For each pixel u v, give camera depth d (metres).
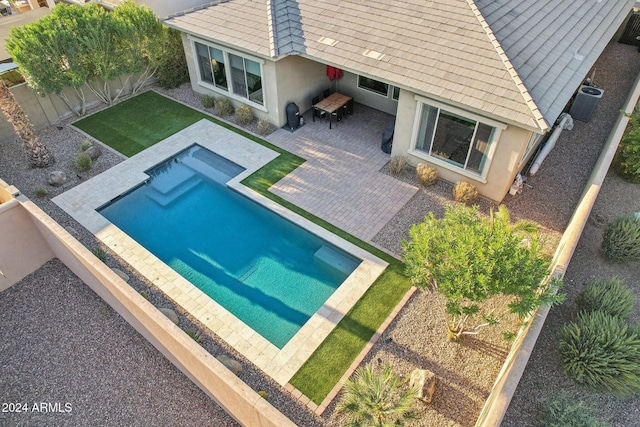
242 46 18.14
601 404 9.89
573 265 13.43
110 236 14.93
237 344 11.67
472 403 10.23
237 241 15.03
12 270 13.48
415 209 15.79
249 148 19.09
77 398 10.87
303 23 18.45
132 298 10.71
